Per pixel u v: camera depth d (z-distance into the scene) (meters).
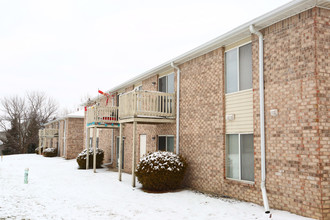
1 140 53.59
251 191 8.94
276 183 8.05
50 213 8.10
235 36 9.69
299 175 7.43
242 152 9.70
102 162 20.92
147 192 11.08
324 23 7.44
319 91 7.20
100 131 24.00
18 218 7.54
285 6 7.55
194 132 11.95
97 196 10.54
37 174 17.58
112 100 21.72
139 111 12.41
